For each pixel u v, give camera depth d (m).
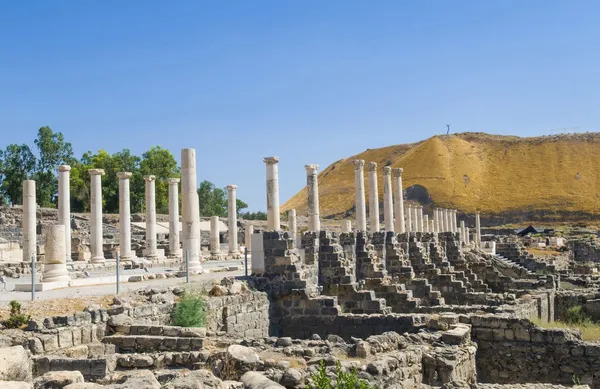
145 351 20.03
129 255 48.81
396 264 41.69
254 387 13.87
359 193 56.38
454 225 117.25
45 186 101.56
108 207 106.94
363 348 18.56
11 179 99.31
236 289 26.95
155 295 24.53
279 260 28.88
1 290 29.30
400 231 68.38
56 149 102.38
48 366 17.12
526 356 25.09
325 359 17.23
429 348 20.95
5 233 63.56
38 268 42.06
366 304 30.58
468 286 45.53
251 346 19.45
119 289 28.58
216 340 20.61
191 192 40.16
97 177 45.88
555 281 50.91
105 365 17.08
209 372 13.89
